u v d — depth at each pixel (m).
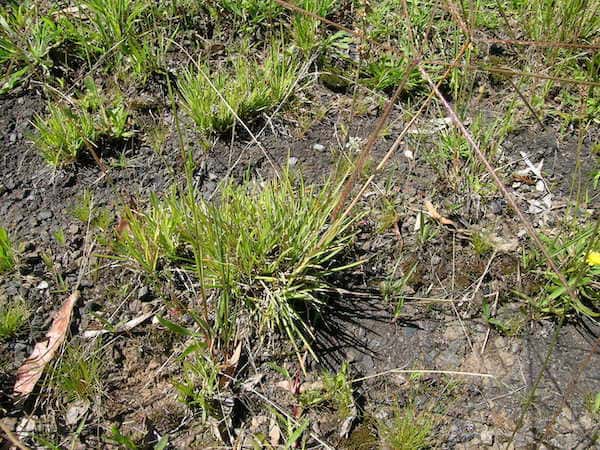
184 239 2.09
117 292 2.07
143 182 2.35
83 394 1.85
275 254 2.11
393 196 2.35
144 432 1.81
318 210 2.09
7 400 1.83
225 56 2.75
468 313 2.09
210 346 1.90
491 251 2.21
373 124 2.59
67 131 2.35
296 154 2.48
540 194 2.39
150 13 2.77
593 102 2.64
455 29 2.75
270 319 2.01
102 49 2.64
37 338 1.96
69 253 2.15
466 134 1.42
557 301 2.08
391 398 1.90
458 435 1.83
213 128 2.47
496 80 2.72
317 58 2.75
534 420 1.86
